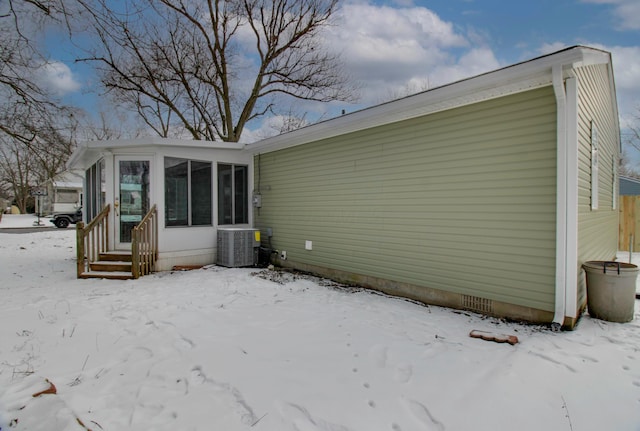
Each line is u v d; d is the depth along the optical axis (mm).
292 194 7578
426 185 5102
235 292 5637
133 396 2584
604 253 6535
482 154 4484
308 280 6574
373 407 2430
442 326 4062
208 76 14047
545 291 4004
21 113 8664
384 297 5430
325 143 6754
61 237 14656
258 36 14266
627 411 2375
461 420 2291
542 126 3986
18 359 3164
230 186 8461
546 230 3979
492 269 4426
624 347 3355
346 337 3713
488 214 4441
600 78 5418
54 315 4395
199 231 7957
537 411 2381
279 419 2295
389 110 5023
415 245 5262
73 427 2207
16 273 7180
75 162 9352
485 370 2941
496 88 4094
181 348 3412
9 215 30703
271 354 3279
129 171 7602
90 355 3270
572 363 3037
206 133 15469
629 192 13109
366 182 5984
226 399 2529
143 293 5539
